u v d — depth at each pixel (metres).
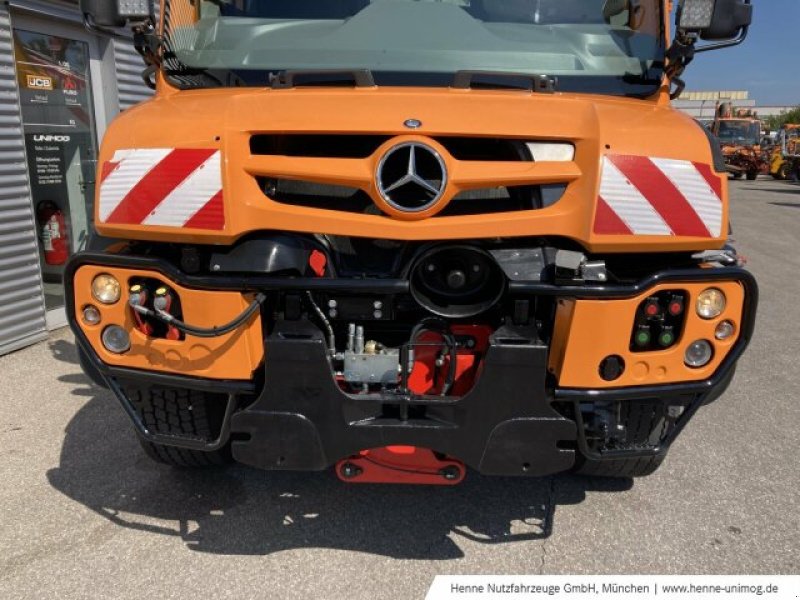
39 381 4.94
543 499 3.40
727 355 2.53
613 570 2.87
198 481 3.51
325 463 2.51
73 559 2.86
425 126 2.37
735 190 27.86
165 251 2.59
